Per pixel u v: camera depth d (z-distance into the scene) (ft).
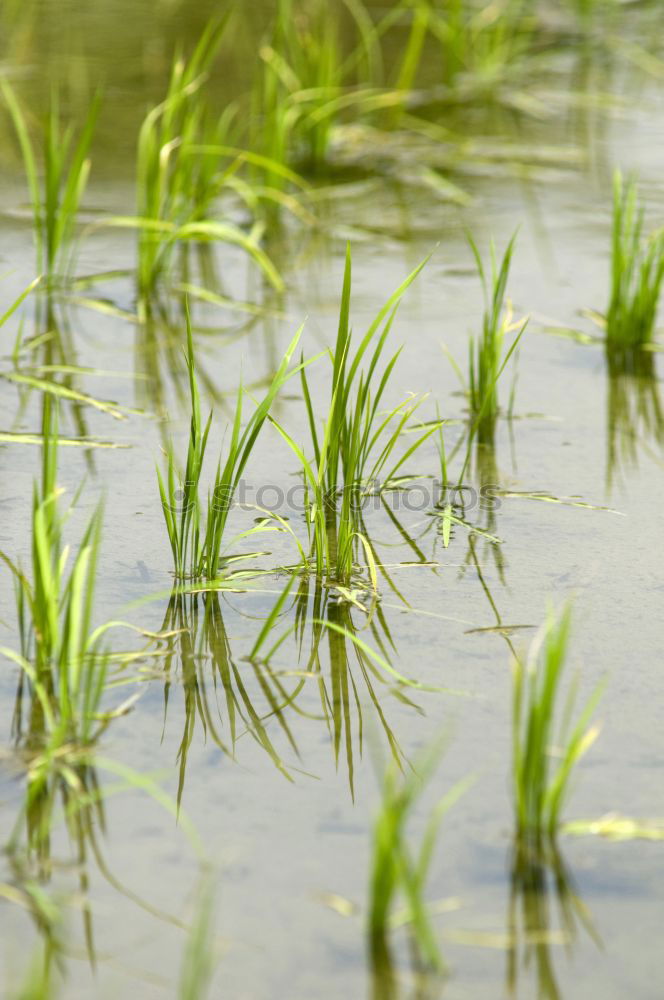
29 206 26.55
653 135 32.45
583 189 28.66
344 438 15.75
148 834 10.54
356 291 23.47
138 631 13.46
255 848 10.39
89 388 19.67
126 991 8.99
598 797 10.96
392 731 11.96
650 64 37.81
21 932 9.49
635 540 15.53
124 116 31.24
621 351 21.42
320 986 9.03
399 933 9.50
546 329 21.99
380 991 8.99
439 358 20.95
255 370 20.45
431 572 14.85
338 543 14.52
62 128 30.32
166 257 23.49
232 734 11.89
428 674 12.84
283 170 25.29
